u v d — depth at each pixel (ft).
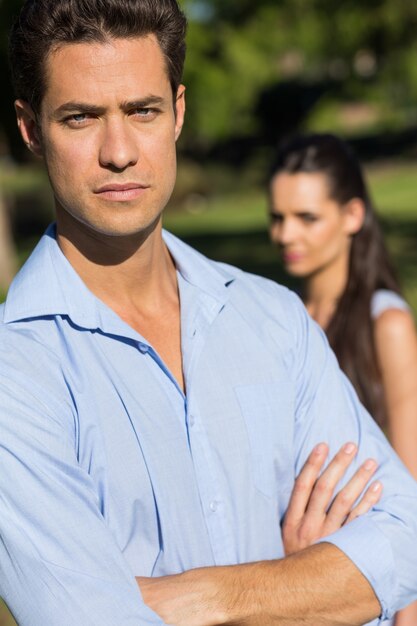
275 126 146.00
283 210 15.80
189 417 8.66
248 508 8.81
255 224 94.99
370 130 167.73
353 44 112.47
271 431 9.08
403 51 113.60
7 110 76.79
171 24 8.18
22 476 8.04
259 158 138.82
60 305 8.48
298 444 9.55
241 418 8.90
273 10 110.52
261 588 8.40
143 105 8.05
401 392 14.60
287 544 9.36
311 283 15.93
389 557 8.77
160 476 8.41
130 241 8.60
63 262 8.68
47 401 8.20
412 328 14.89
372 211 15.93
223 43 109.09
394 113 135.54
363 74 131.03
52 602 7.97
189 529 8.50
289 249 15.85
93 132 8.07
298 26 110.32
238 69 109.29
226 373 9.00
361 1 106.93
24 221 104.78
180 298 9.15
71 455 8.19
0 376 8.14
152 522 8.41
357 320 14.99
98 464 8.24
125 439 8.34
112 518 8.27
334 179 15.61
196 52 86.94
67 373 8.36
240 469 8.79
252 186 126.62
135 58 7.98
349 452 9.49
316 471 9.40
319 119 143.13
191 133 95.45
